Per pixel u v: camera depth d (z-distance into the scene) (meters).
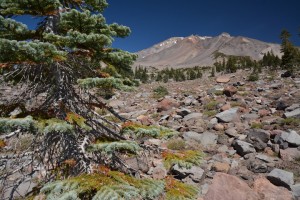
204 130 15.54
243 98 23.11
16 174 7.54
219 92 26.66
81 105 4.89
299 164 10.57
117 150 4.80
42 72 4.70
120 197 2.86
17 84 4.51
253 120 16.42
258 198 8.45
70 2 5.36
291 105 17.94
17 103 4.39
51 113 4.24
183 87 42.59
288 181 9.18
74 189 3.09
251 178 9.90
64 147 4.40
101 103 5.07
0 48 3.39
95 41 4.19
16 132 3.87
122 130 4.48
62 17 4.12
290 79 35.16
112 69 4.66
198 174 9.82
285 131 13.80
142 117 18.56
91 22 4.25
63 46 4.47
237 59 131.75
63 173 4.09
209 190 8.63
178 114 19.56
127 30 5.09
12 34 4.18
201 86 40.19
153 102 26.98
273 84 30.00
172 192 3.77
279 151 11.66
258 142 12.43
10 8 4.24
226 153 12.30
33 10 4.36
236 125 15.48
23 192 6.73
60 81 4.48
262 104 20.66
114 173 3.63
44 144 4.40
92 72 4.84
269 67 73.94
